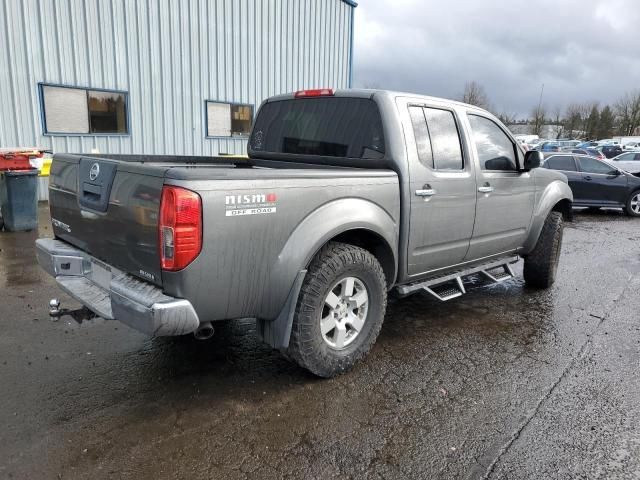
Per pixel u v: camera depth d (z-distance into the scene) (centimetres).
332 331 347
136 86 1173
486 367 379
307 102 440
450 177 410
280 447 272
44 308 462
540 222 542
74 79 1062
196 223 260
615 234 1041
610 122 6544
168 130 1255
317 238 311
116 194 293
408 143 378
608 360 399
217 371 355
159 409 305
